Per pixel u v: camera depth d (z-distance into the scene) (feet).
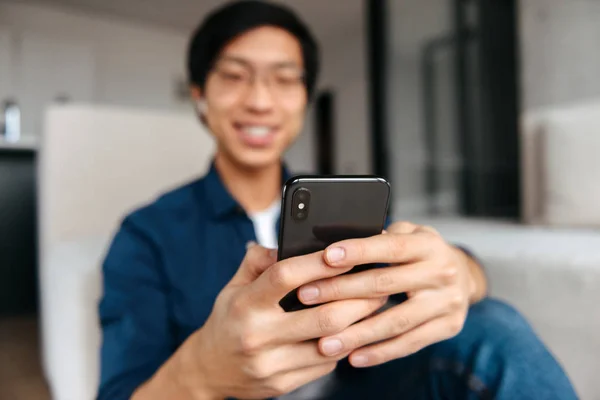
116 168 3.93
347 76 15.79
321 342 1.06
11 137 10.02
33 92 12.27
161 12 13.79
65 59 12.74
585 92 5.70
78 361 2.39
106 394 1.47
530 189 4.36
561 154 3.97
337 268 0.98
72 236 3.72
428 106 8.77
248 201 2.35
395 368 1.41
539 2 6.17
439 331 1.19
